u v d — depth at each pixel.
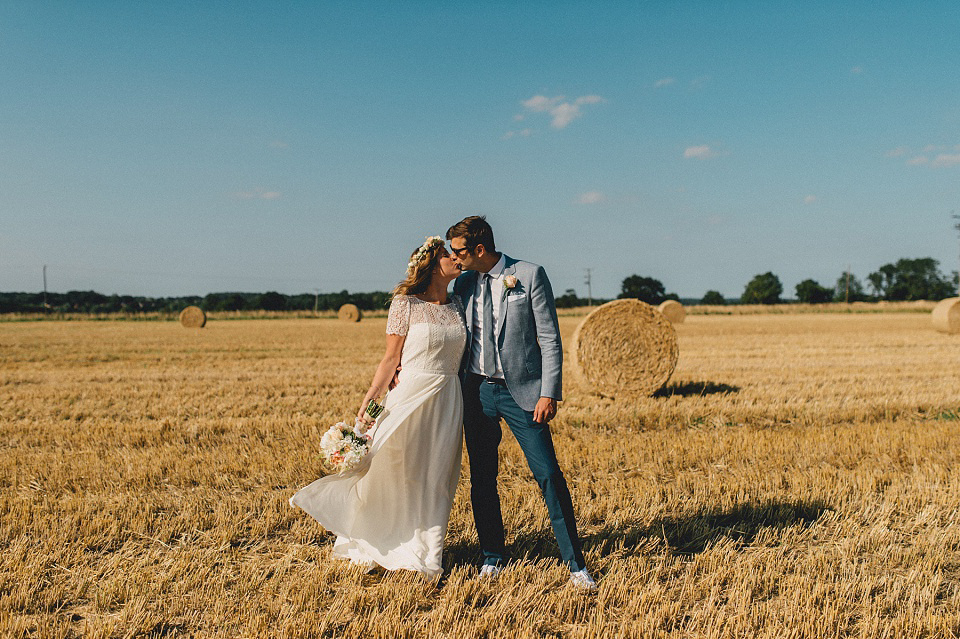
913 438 6.65
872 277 105.44
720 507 4.68
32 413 8.50
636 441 6.62
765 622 3.04
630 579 3.50
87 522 4.23
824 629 2.99
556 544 4.01
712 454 6.11
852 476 5.28
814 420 7.97
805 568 3.68
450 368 3.70
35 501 4.75
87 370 13.39
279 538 4.14
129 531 4.17
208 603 3.24
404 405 3.61
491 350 3.60
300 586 3.38
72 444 6.62
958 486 4.97
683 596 3.35
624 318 10.12
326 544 4.05
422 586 3.41
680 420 7.94
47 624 3.00
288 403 9.20
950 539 4.08
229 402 9.29
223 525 4.26
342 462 3.47
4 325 36.41
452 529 4.28
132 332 28.03
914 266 96.00
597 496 4.95
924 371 12.47
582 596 3.29
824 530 4.29
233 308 58.38
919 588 3.41
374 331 28.67
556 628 3.06
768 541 4.10
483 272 3.65
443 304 3.73
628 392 10.05
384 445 3.55
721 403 8.91
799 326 30.66
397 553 3.55
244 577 3.56
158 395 9.97
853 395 9.55
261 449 6.27
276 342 21.36
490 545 3.67
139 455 6.08
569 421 7.90
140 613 3.10
